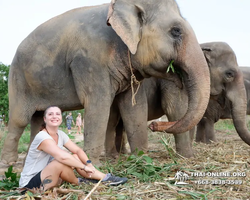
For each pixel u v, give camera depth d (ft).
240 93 17.75
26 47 14.17
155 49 11.95
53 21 14.12
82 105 13.44
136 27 11.93
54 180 9.09
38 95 14.28
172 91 15.62
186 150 15.39
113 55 12.73
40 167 9.27
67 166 9.18
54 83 13.71
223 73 17.79
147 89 16.57
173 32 11.84
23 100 14.44
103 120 12.63
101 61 12.64
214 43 18.34
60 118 9.68
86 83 12.66
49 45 13.62
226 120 41.70
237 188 9.48
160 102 17.06
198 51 11.92
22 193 9.08
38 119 15.87
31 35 14.37
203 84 11.73
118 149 19.03
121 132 19.04
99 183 8.71
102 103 12.62
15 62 14.57
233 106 17.70
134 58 12.41
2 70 65.87
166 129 12.01
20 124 14.62
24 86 14.37
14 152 14.93
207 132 23.63
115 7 12.05
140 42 12.10
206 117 23.61
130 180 10.14
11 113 14.78
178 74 12.68
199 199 8.34
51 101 14.15
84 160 9.96
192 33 12.09
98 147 12.59
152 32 11.93
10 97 14.87
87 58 12.65
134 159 11.71
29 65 13.97
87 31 12.89
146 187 9.21
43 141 9.10
